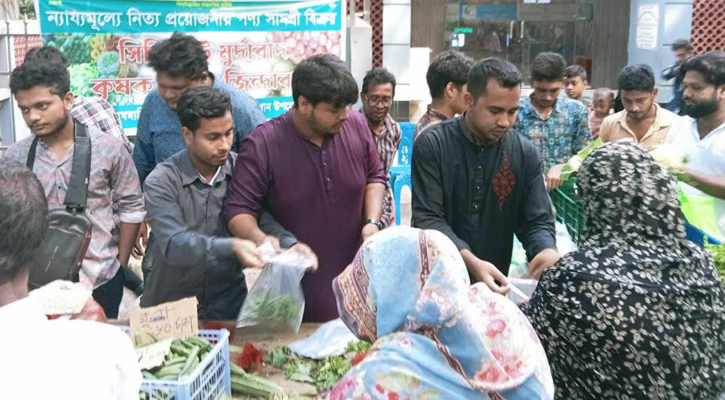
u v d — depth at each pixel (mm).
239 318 2789
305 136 3064
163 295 3057
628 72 4543
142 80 5625
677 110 7281
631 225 2125
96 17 5426
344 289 1778
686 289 2088
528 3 14344
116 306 3445
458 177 3191
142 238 4367
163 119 3730
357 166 3174
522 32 14484
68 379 1457
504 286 2748
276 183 3072
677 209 2146
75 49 5410
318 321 3170
